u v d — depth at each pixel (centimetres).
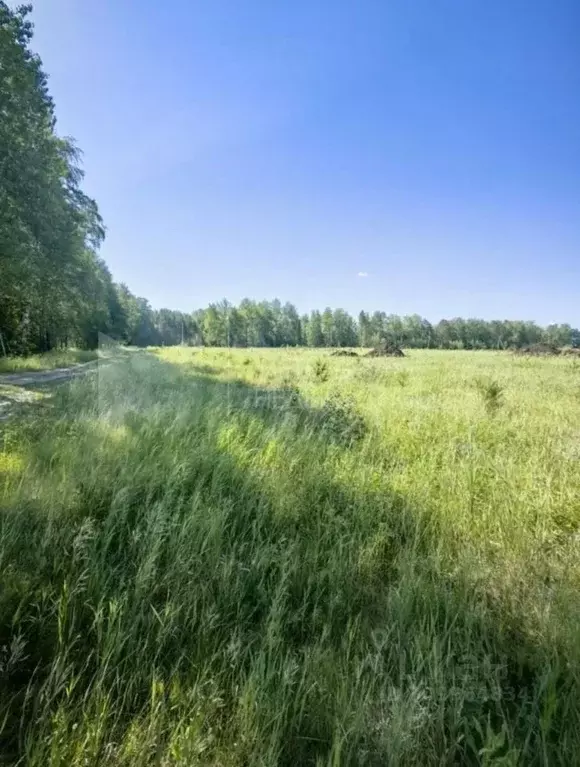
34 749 164
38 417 662
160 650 219
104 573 264
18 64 1959
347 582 286
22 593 245
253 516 376
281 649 222
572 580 285
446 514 382
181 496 371
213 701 184
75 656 215
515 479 452
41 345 3991
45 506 340
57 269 2648
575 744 174
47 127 2533
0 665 197
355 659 213
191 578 272
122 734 178
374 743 176
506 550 329
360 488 426
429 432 644
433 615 258
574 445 572
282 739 178
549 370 1912
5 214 1998
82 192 3234
